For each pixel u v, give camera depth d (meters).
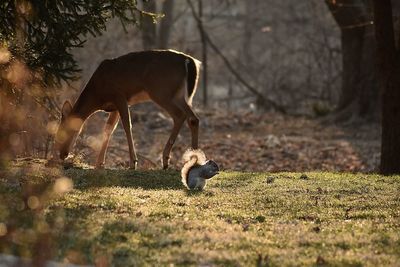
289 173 16.98
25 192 11.56
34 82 16.28
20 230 9.82
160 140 30.00
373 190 14.42
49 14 15.81
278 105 45.31
